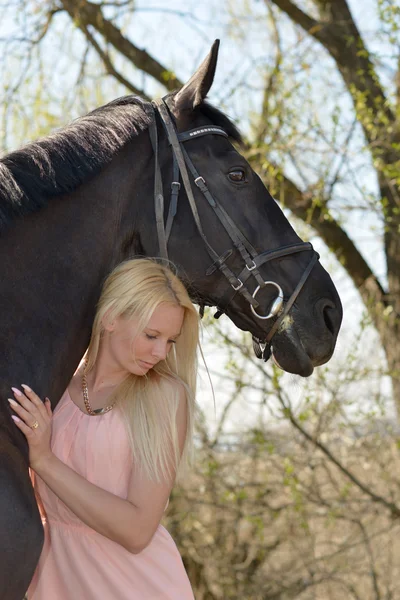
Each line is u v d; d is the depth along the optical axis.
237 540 5.80
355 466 5.86
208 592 5.90
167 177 2.24
